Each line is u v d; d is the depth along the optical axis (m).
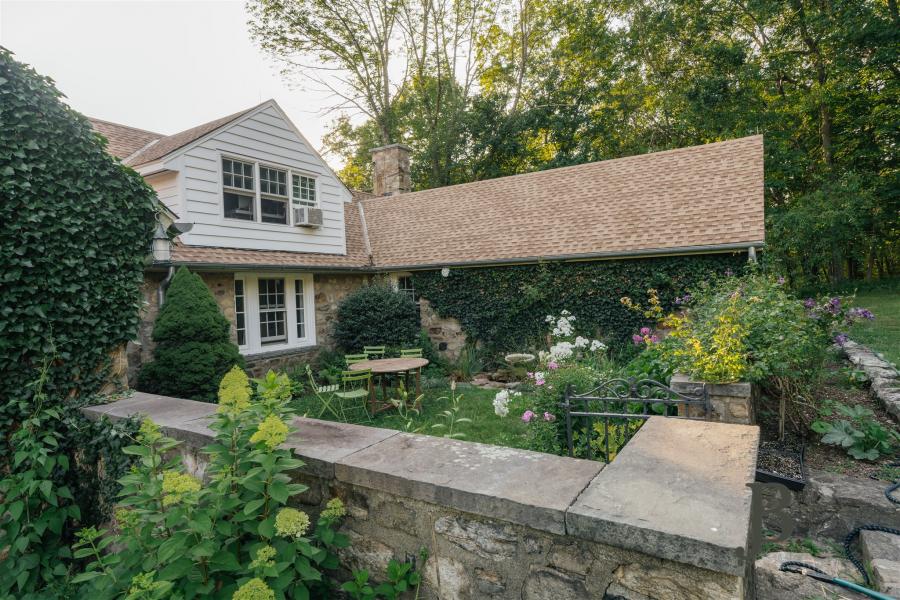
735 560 1.31
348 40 19.12
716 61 17.30
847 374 5.44
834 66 15.99
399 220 13.73
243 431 2.39
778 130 17.70
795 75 18.69
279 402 2.56
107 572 2.16
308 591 2.21
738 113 17.17
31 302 3.69
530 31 21.20
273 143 9.90
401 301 10.80
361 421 6.98
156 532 2.29
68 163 3.91
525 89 21.84
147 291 7.90
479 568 1.93
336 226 11.48
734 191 9.41
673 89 18.94
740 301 4.89
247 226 9.41
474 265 10.94
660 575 1.50
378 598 2.24
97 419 3.67
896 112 16.53
